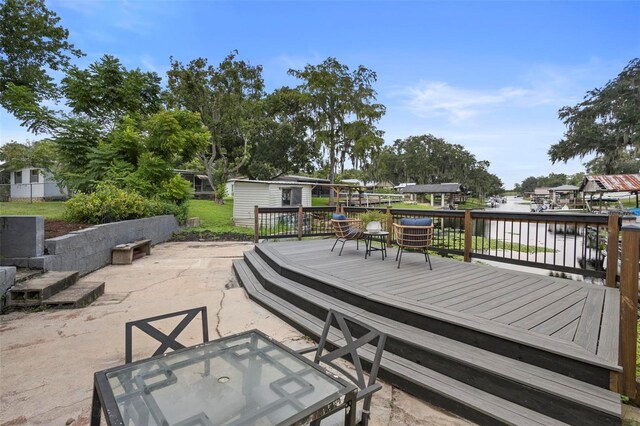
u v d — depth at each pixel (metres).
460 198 53.22
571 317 2.70
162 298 4.58
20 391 2.30
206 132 13.08
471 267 4.73
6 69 13.38
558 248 11.12
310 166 29.08
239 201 15.74
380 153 27.98
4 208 10.28
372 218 6.39
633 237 1.90
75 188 10.38
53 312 3.90
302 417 1.24
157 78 13.17
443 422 2.03
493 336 2.36
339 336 3.02
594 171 43.56
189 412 1.32
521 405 2.01
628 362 1.88
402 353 2.60
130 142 11.09
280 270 4.82
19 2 13.52
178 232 11.30
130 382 1.51
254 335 2.04
